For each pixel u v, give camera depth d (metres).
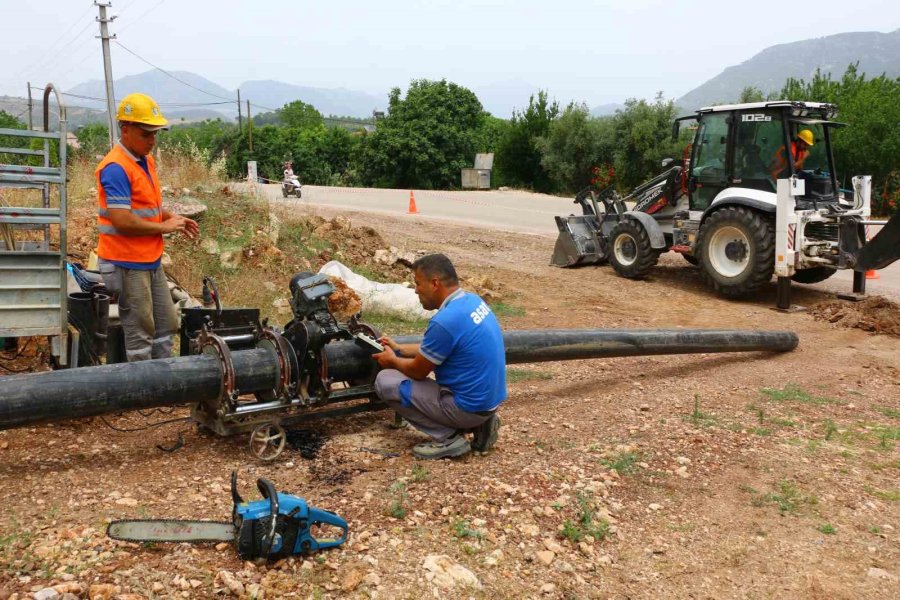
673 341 6.87
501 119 47.34
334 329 4.40
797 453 5.07
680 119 11.69
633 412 5.77
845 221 9.84
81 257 7.45
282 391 4.35
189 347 4.79
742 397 6.41
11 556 3.03
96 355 5.08
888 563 3.76
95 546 3.15
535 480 4.23
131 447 4.41
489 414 4.48
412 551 3.40
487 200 25.30
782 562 3.72
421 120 39.50
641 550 3.71
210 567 3.11
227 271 8.70
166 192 9.87
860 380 7.27
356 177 42.69
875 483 4.67
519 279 11.66
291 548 3.20
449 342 4.21
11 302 4.48
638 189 13.04
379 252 10.73
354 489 3.99
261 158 50.81
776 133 10.38
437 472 4.26
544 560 3.47
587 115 32.09
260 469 4.19
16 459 4.11
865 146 20.61
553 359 6.02
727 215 10.56
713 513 4.14
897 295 11.06
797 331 9.27
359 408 4.68
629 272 11.98
